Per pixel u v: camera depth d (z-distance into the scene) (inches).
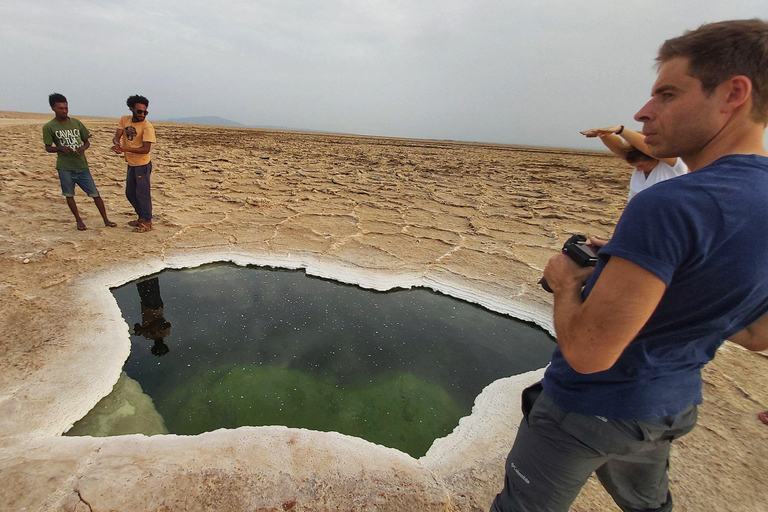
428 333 146.8
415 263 198.5
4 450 77.4
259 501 69.6
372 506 70.8
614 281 32.7
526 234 255.9
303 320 148.8
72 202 197.5
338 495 72.2
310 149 817.5
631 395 38.3
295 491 72.2
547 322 153.4
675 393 38.9
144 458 76.7
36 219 216.4
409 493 74.2
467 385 119.9
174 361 120.0
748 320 37.3
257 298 162.7
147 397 104.3
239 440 83.2
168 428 95.2
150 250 189.0
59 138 182.9
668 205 31.0
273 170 454.9
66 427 88.5
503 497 50.1
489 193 397.1
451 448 89.4
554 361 46.1
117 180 336.2
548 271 44.3
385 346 136.5
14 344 109.9
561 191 431.8
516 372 127.3
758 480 79.0
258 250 202.1
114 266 169.5
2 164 346.3
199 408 102.1
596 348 34.3
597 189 458.6
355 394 112.0
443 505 72.5
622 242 32.8
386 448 86.7
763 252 30.2
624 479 48.0
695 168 38.2
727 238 30.2
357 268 189.9
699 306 33.2
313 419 101.5
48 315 126.1
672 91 35.7
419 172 543.2
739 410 98.9
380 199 336.2
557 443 43.0
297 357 126.6
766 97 31.9
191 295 161.2
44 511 64.6
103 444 80.3
